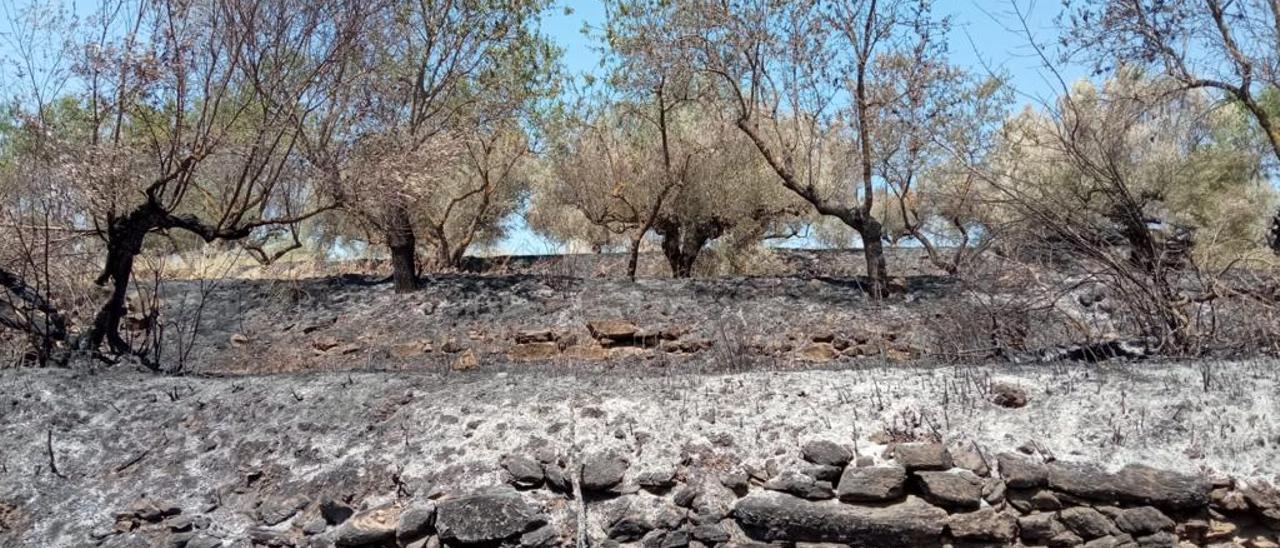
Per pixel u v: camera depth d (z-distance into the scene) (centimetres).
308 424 691
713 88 1587
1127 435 620
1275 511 577
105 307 919
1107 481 586
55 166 911
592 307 1372
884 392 669
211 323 1323
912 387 676
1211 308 781
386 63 1275
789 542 592
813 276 1563
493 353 1265
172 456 683
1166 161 1527
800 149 1725
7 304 885
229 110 1116
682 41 1491
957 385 674
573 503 613
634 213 1736
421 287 1451
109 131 995
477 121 1568
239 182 1041
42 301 871
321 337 1312
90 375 787
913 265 1902
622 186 1731
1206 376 659
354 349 1287
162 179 945
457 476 635
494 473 633
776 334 1273
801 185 1555
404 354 1275
